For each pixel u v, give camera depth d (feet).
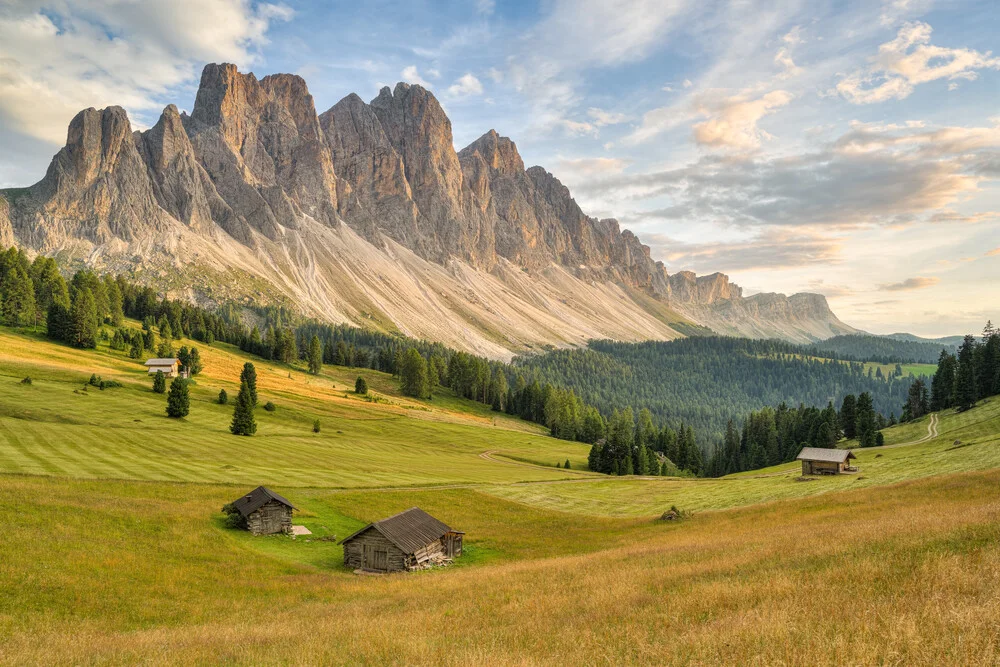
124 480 205.36
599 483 348.59
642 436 648.38
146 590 115.34
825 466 302.04
